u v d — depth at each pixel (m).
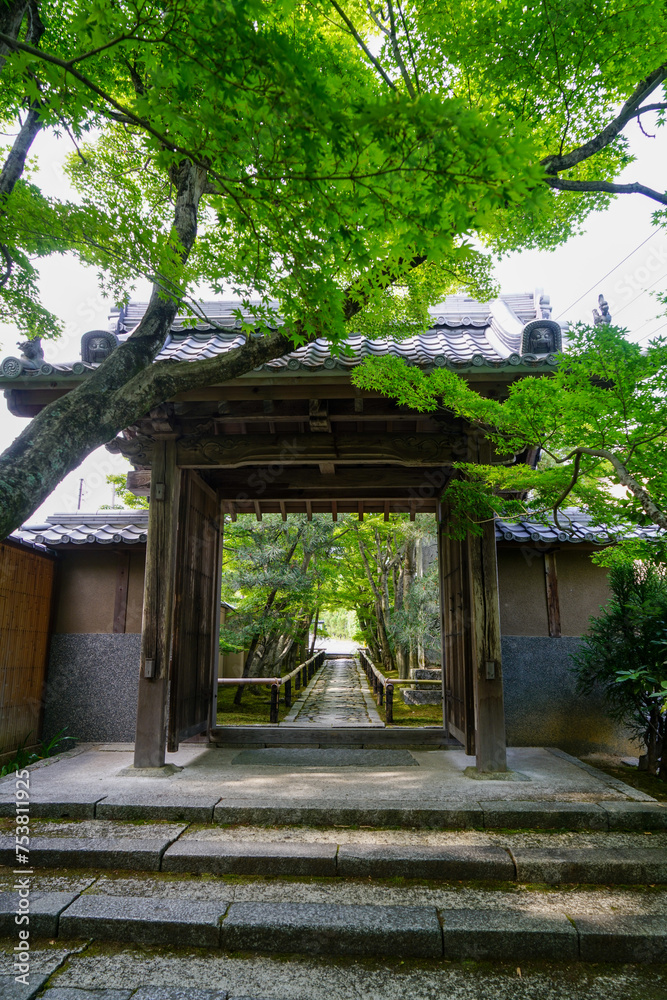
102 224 2.39
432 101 1.52
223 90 1.69
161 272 2.49
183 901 3.35
